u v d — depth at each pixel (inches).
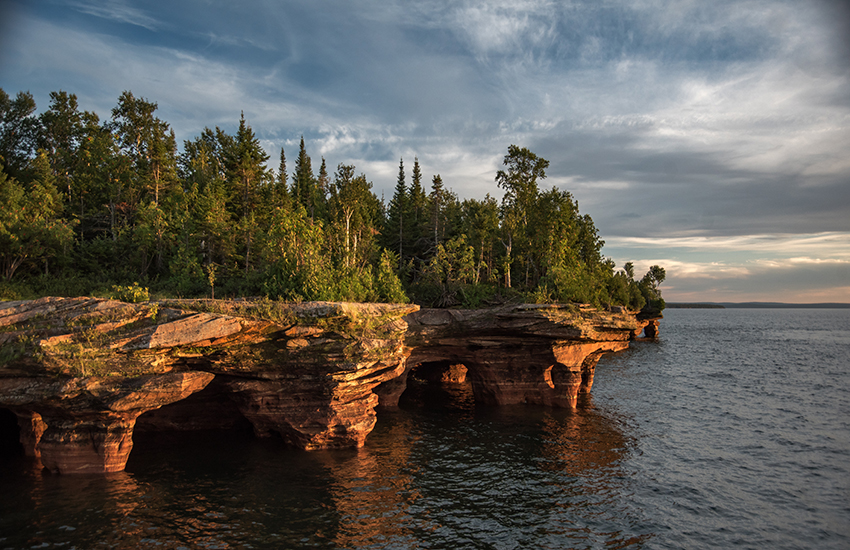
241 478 936.9
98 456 914.7
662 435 1300.4
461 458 1095.6
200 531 722.2
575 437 1270.9
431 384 2126.0
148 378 893.8
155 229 1999.3
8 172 2217.0
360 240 2485.2
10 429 1127.6
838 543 746.2
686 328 7194.9
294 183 3789.4
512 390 1670.8
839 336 5580.7
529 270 2795.3
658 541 742.5
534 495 901.8
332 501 846.5
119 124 2817.4
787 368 2657.5
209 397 1252.5
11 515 745.0
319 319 1039.0
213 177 2903.5
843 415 1547.7
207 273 1849.2
